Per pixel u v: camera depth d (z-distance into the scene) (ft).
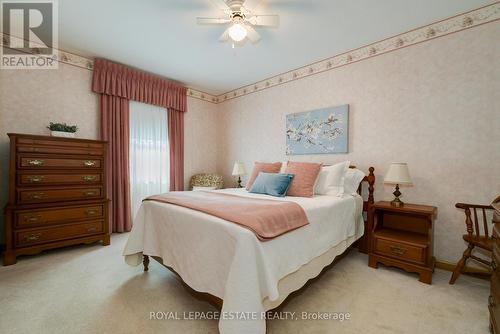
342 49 9.58
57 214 8.38
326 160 10.46
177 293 6.00
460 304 5.67
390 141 8.68
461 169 7.32
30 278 6.68
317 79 10.74
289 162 9.80
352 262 8.10
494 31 6.79
